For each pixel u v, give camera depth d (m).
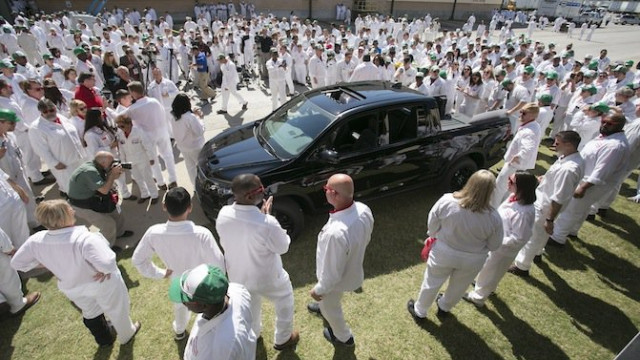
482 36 22.77
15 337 3.37
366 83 5.50
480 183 2.71
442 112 6.05
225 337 1.65
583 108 6.84
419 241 4.84
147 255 2.62
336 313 2.99
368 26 25.11
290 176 4.25
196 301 1.57
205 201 4.30
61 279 2.69
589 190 4.37
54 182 6.02
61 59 10.48
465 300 3.93
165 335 3.42
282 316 3.02
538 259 4.57
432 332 3.54
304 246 4.62
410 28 25.16
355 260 2.67
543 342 3.48
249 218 2.42
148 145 5.06
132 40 13.23
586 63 11.88
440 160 5.21
